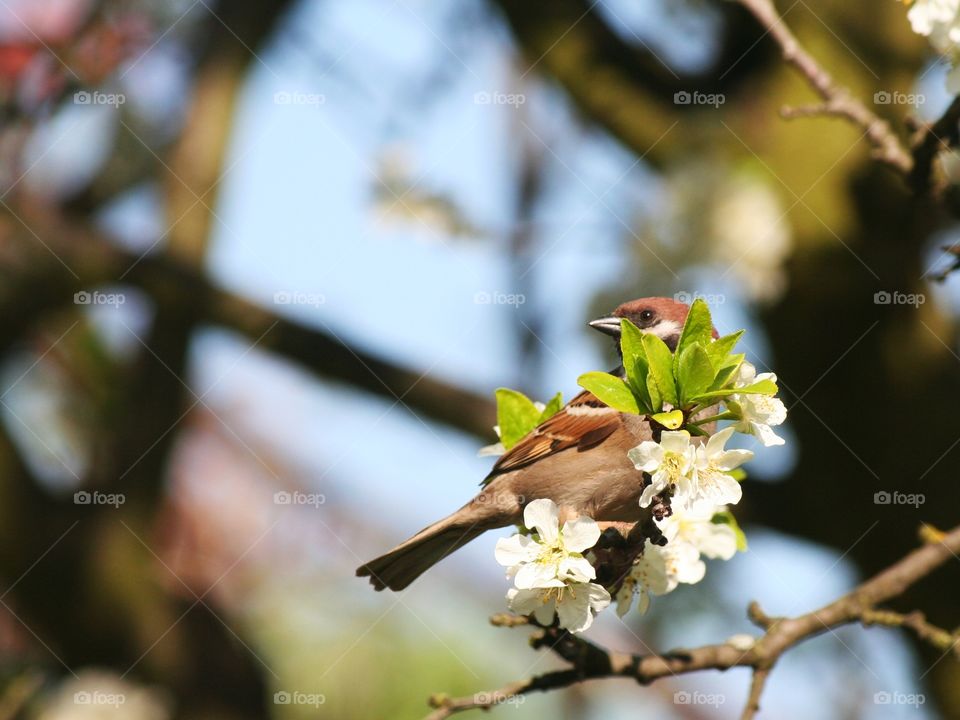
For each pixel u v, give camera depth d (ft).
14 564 37.86
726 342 17.66
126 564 38.75
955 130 24.48
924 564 25.18
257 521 49.21
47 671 38.17
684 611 36.42
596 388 17.67
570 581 18.15
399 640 40.06
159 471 40.09
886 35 34.86
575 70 37.83
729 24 36.86
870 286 33.50
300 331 38.81
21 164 40.40
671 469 16.99
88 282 38.55
